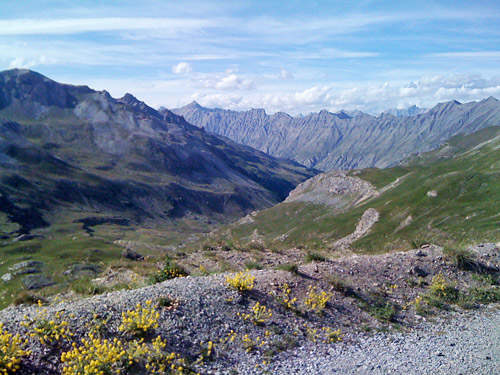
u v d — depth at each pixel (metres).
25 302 10.50
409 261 13.61
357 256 15.06
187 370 6.87
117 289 11.63
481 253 14.20
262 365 7.31
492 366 7.34
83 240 79.44
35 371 6.21
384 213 77.31
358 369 7.22
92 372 6.19
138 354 6.83
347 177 138.25
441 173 97.88
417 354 7.95
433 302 11.05
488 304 11.24
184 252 17.97
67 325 7.29
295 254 17.23
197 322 8.38
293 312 9.66
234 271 13.59
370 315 10.15
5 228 102.88
